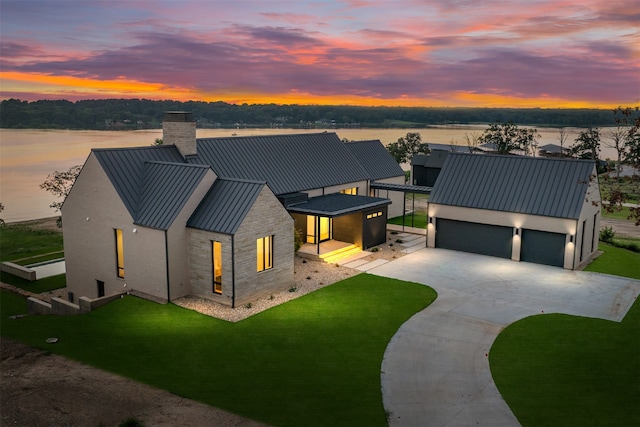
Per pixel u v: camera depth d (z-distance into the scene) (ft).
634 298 89.30
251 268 84.64
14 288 103.14
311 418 53.26
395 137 614.34
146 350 68.33
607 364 65.46
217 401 56.13
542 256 108.78
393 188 137.90
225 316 79.51
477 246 116.67
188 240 86.38
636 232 147.23
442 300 87.92
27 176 286.05
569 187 107.96
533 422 52.90
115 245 90.68
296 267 105.50
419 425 52.44
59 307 85.46
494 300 88.02
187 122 106.32
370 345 70.69
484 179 117.91
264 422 52.31
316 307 83.87
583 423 52.65
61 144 428.15
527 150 312.71
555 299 88.69
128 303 84.53
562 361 66.33
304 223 118.73
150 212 86.58
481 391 59.16
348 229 120.16
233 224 81.41
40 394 56.65
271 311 81.87
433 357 67.46
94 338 72.18
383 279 98.58
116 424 51.03
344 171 136.15
